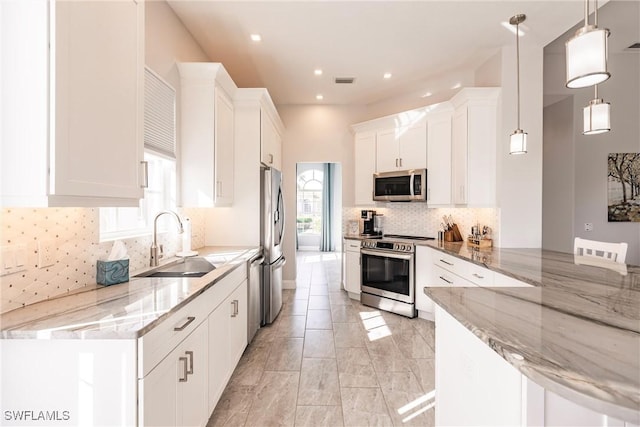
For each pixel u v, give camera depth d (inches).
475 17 110.5
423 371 103.0
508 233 130.3
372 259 166.7
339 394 90.5
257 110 133.0
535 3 102.7
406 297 152.4
